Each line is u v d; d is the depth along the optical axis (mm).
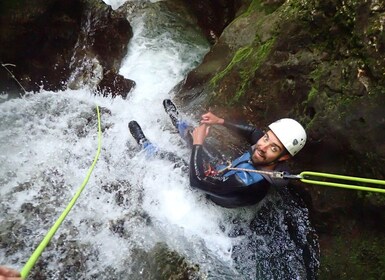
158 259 3160
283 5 4102
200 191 3705
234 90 4105
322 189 3301
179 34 5875
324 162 3326
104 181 3695
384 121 2883
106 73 4852
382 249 2893
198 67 4844
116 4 6316
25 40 4492
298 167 3521
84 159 3857
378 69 2984
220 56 4688
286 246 3459
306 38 3602
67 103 4430
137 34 5715
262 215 3641
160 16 6000
